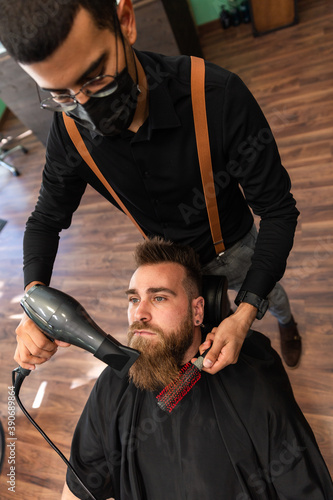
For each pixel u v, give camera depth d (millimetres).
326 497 849
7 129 3576
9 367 2057
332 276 1769
